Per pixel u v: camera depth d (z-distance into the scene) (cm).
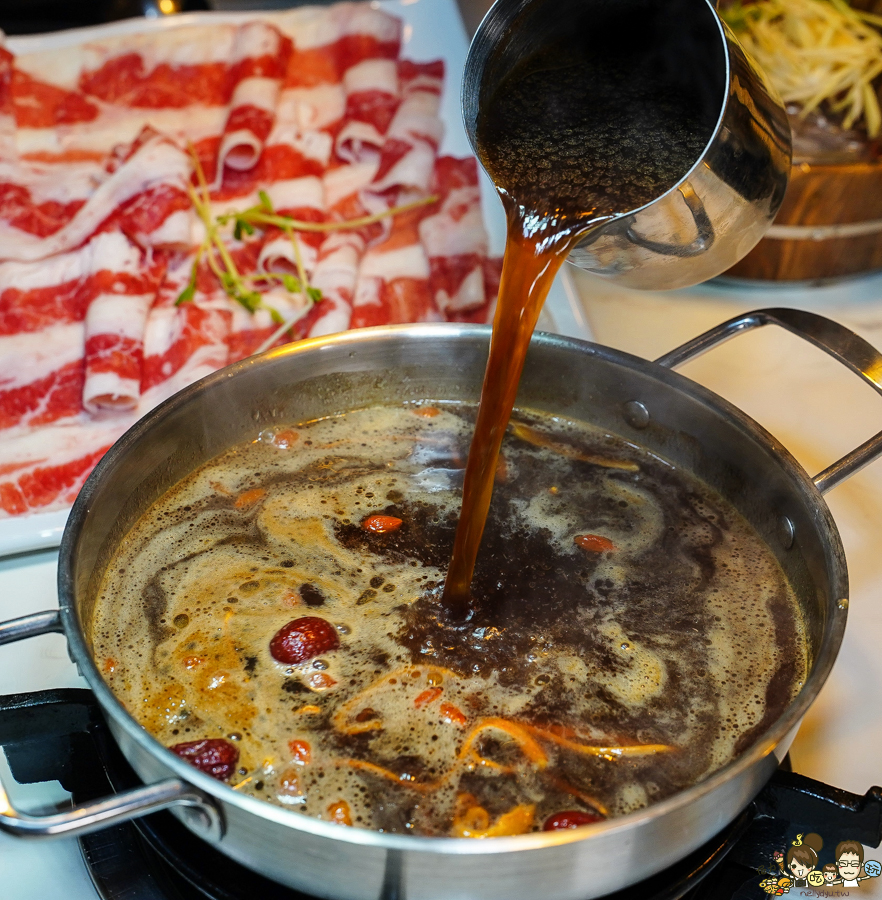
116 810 30
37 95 75
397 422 50
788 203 60
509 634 41
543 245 40
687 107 42
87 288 64
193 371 60
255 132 73
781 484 42
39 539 49
